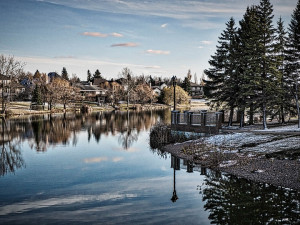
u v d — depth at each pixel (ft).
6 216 32.94
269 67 79.97
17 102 264.11
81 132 117.39
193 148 70.23
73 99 281.33
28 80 388.57
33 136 105.60
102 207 35.35
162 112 238.48
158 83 483.51
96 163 61.77
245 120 117.91
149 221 30.68
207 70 105.70
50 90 244.83
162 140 84.69
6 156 70.44
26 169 56.85
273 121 112.47
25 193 41.65
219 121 84.07
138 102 324.39
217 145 69.87
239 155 58.39
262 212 31.73
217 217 31.04
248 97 95.45
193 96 427.74
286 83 87.81
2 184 46.44
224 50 100.83
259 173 46.65
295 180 41.63
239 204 34.58
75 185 45.37
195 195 38.96
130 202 36.94
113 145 86.94
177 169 54.85
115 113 227.81
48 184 46.19
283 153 53.78
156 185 44.50
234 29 99.71
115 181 47.37
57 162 63.10
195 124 86.22
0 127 132.77
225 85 98.22
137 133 115.24
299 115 81.92
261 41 83.61
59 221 31.24
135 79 374.02
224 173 49.44
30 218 32.24
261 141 65.77
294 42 88.07
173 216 31.94
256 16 89.25
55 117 188.85
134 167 57.52
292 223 28.63
